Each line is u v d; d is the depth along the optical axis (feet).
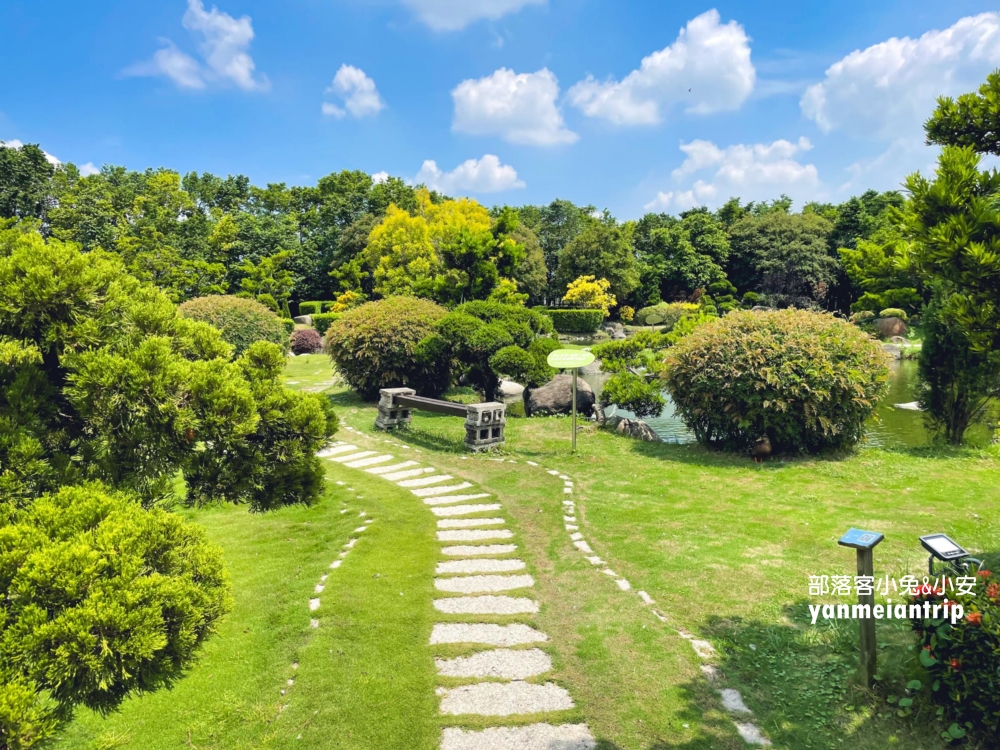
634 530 19.49
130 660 5.57
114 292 8.26
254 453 9.07
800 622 13.33
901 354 76.79
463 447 31.37
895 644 11.75
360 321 44.27
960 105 10.47
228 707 11.02
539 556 17.72
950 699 9.66
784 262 135.23
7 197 97.60
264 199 170.19
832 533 18.61
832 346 27.71
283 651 12.80
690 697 11.02
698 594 14.87
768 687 11.19
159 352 7.84
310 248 141.59
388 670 12.09
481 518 21.08
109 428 7.58
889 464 26.71
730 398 28.43
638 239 168.25
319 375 59.21
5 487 6.54
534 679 11.76
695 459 28.63
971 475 24.89
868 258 89.20
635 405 37.06
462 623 13.92
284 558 17.71
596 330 126.93
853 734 9.79
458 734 10.32
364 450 31.24
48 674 5.14
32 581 5.43
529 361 35.50
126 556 6.06
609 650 12.59
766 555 17.04
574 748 9.89
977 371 29.22
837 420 27.91
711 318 40.52
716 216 179.52
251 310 52.90
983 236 9.36
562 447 31.65
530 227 165.99
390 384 44.88
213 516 21.11
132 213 117.08
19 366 7.38
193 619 6.29
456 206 124.16
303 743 10.12
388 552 18.02
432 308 46.60
